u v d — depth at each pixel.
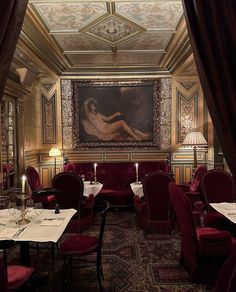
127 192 5.09
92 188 4.40
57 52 4.52
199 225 3.00
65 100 5.68
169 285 2.47
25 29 3.30
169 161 5.61
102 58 5.01
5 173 4.17
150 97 5.70
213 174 3.62
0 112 3.82
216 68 1.14
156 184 3.66
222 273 1.20
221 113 1.13
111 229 4.06
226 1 1.14
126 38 4.00
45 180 5.70
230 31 1.13
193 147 5.34
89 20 3.39
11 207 2.81
